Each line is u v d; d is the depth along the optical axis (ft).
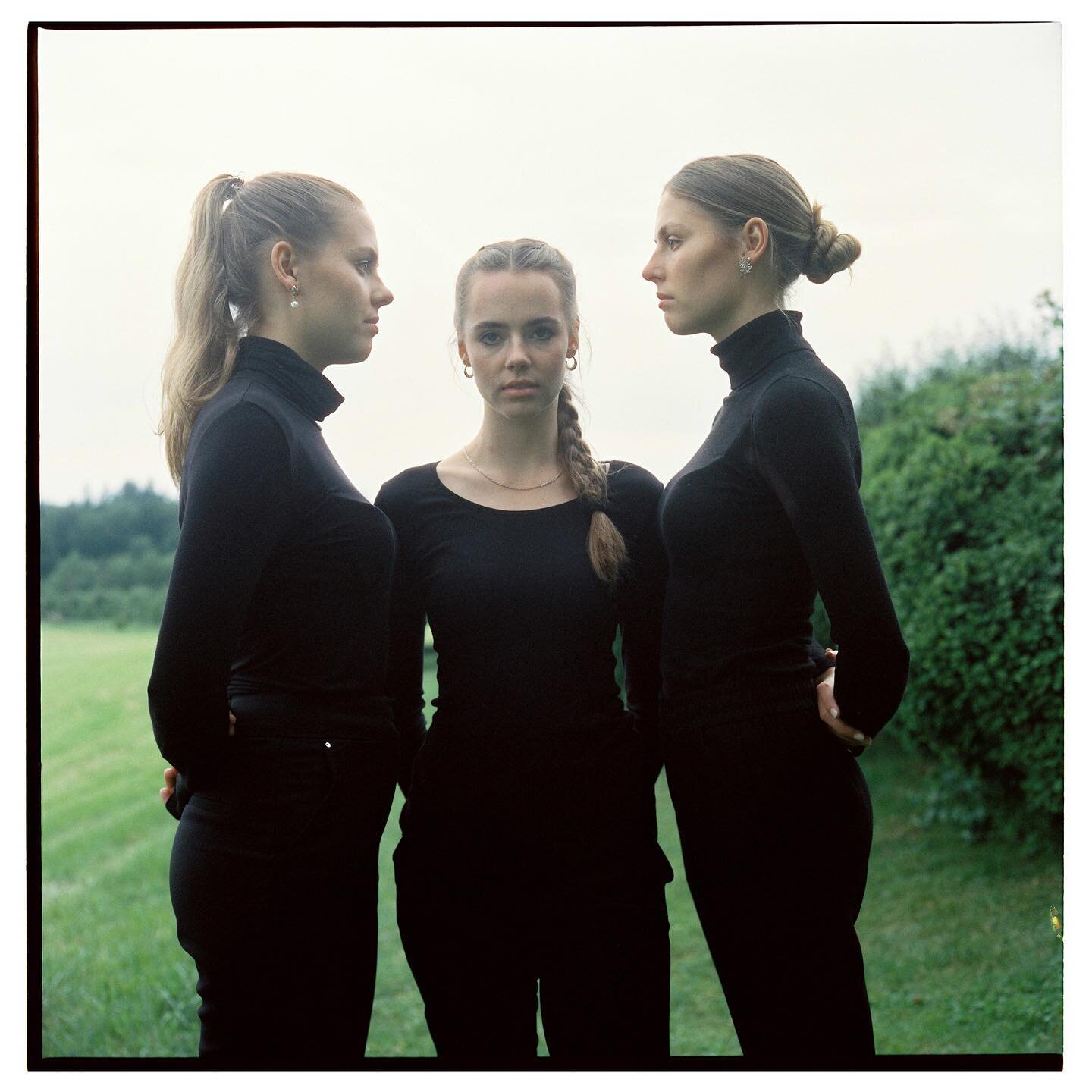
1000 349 17.40
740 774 7.35
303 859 6.95
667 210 7.57
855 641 6.85
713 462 7.21
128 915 16.58
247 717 7.00
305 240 7.20
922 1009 13.66
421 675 8.13
